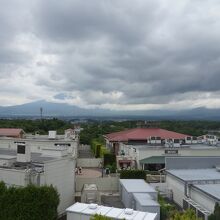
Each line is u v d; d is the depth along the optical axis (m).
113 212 28.66
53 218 29.84
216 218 28.27
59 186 36.75
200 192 34.47
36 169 33.69
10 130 102.38
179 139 77.62
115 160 71.81
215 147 69.25
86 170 68.56
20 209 28.42
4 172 33.09
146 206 31.70
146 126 91.12
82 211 28.91
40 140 61.19
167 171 46.69
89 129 151.88
